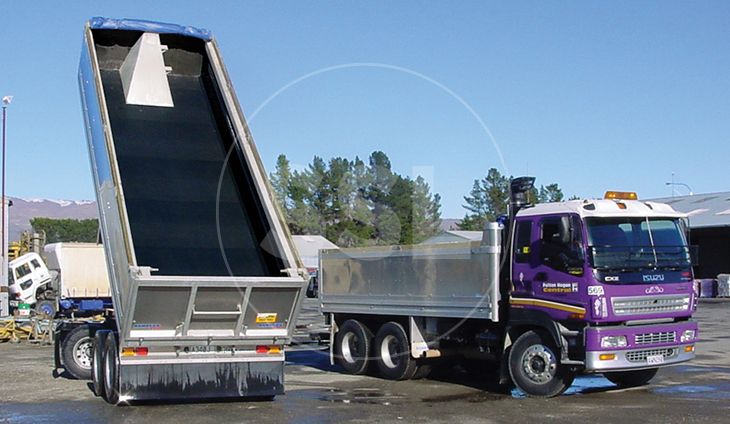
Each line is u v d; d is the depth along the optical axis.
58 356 12.96
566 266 10.46
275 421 9.10
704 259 44.88
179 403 10.30
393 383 12.37
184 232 10.52
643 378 11.66
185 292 9.12
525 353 10.93
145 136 11.85
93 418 9.25
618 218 10.63
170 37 13.31
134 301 9.01
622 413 9.50
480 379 12.81
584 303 10.24
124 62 13.21
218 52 13.20
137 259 9.82
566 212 10.55
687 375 12.73
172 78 13.38
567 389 11.51
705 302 35.91
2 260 26.62
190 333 9.50
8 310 26.81
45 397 10.91
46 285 27.91
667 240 10.99
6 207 27.77
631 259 10.55
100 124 11.04
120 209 9.70
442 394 11.23
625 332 10.38
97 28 12.72
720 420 9.00
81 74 12.73
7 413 9.64
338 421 9.12
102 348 10.73
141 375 9.49
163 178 11.24
